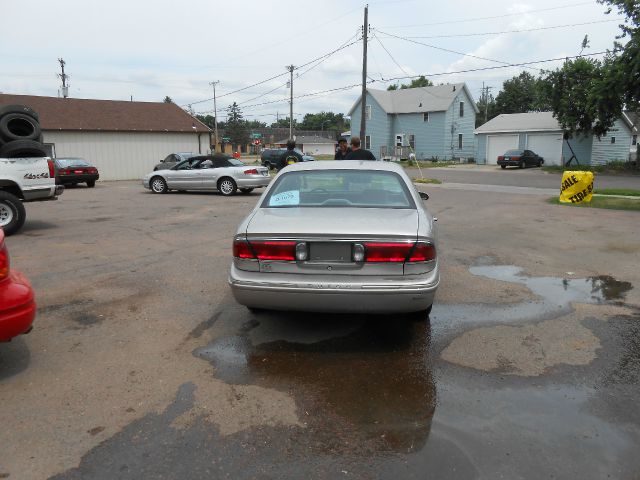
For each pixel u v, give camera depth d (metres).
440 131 50.50
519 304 5.14
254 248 3.88
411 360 3.83
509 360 3.83
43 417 3.03
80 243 8.23
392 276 3.75
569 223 10.39
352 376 3.58
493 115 79.56
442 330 4.44
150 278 6.09
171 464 2.61
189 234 9.10
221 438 2.83
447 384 3.45
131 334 4.33
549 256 7.33
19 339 4.21
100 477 2.50
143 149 31.30
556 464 2.59
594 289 5.66
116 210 12.76
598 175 29.55
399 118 53.25
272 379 3.53
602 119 30.84
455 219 11.02
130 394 3.31
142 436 2.84
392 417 3.04
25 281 3.60
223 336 4.30
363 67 28.89
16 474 2.52
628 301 5.24
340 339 4.24
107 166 30.19
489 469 2.55
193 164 17.73
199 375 3.59
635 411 3.09
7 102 28.64
